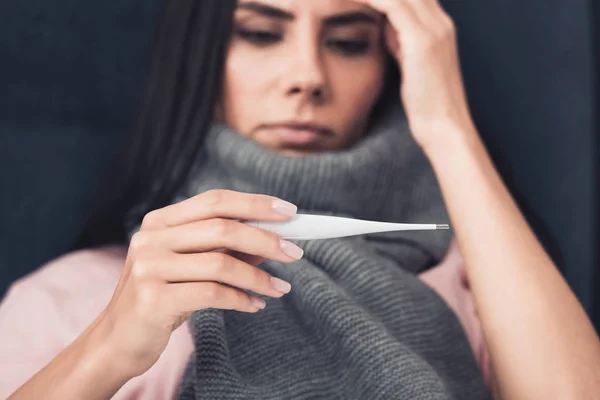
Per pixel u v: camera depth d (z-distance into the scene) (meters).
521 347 0.70
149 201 0.92
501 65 1.21
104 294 0.82
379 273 0.77
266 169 0.83
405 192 0.94
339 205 0.86
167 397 0.69
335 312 0.69
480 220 0.75
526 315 0.71
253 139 0.86
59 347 0.78
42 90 1.10
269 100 0.84
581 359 0.69
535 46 1.20
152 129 0.94
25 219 1.10
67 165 1.11
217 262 0.49
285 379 0.68
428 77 0.83
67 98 1.12
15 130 1.10
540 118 1.21
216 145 0.87
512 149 1.21
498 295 0.72
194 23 0.89
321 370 0.69
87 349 0.54
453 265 0.95
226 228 0.49
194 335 0.63
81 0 1.11
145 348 0.52
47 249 1.10
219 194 0.51
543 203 1.21
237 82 0.85
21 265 1.09
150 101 0.94
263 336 0.70
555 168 1.20
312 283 0.72
